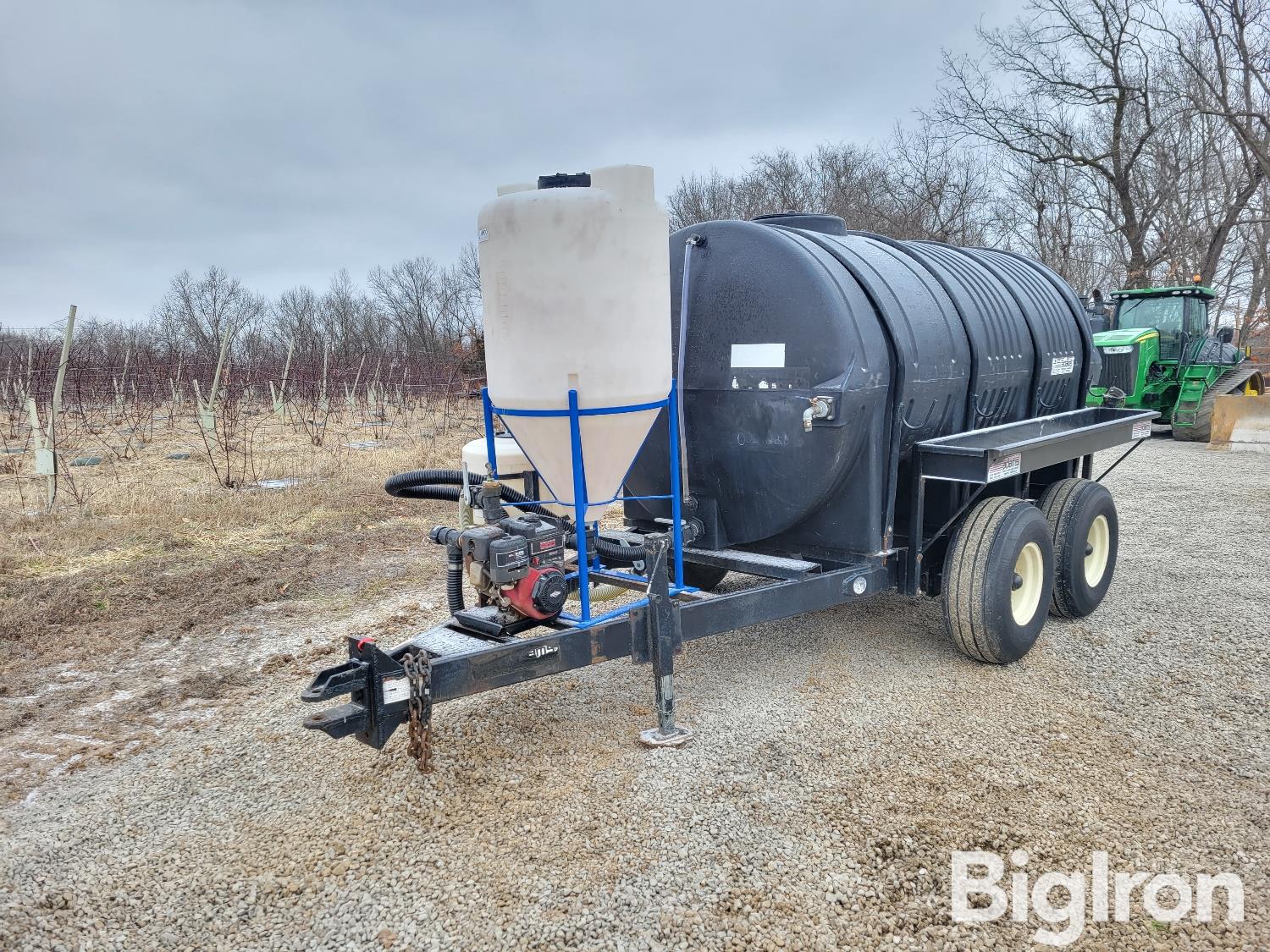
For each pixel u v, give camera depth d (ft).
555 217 11.33
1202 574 21.52
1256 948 8.55
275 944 8.91
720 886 9.59
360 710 10.34
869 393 13.97
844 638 17.58
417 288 176.86
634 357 11.98
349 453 47.19
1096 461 40.22
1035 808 11.03
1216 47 66.54
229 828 11.05
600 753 12.73
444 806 11.38
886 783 11.69
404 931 9.04
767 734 13.24
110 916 9.39
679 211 116.26
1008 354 18.16
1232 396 43.37
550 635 11.76
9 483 38.81
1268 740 12.78
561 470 12.76
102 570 23.71
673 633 12.75
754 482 15.15
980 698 14.43
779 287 14.32
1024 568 15.96
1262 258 98.43
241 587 22.38
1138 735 13.00
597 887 9.62
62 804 11.78
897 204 86.02
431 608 20.26
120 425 62.95
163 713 14.92
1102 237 94.94
